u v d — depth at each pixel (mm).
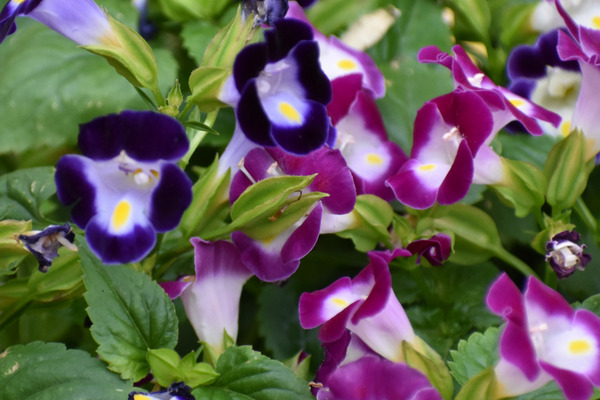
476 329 487
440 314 487
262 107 444
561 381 416
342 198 453
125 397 437
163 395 438
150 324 444
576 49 473
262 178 455
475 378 430
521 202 474
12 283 456
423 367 440
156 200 439
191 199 438
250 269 456
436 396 438
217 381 444
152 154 437
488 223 481
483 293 489
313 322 446
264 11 447
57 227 442
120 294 442
